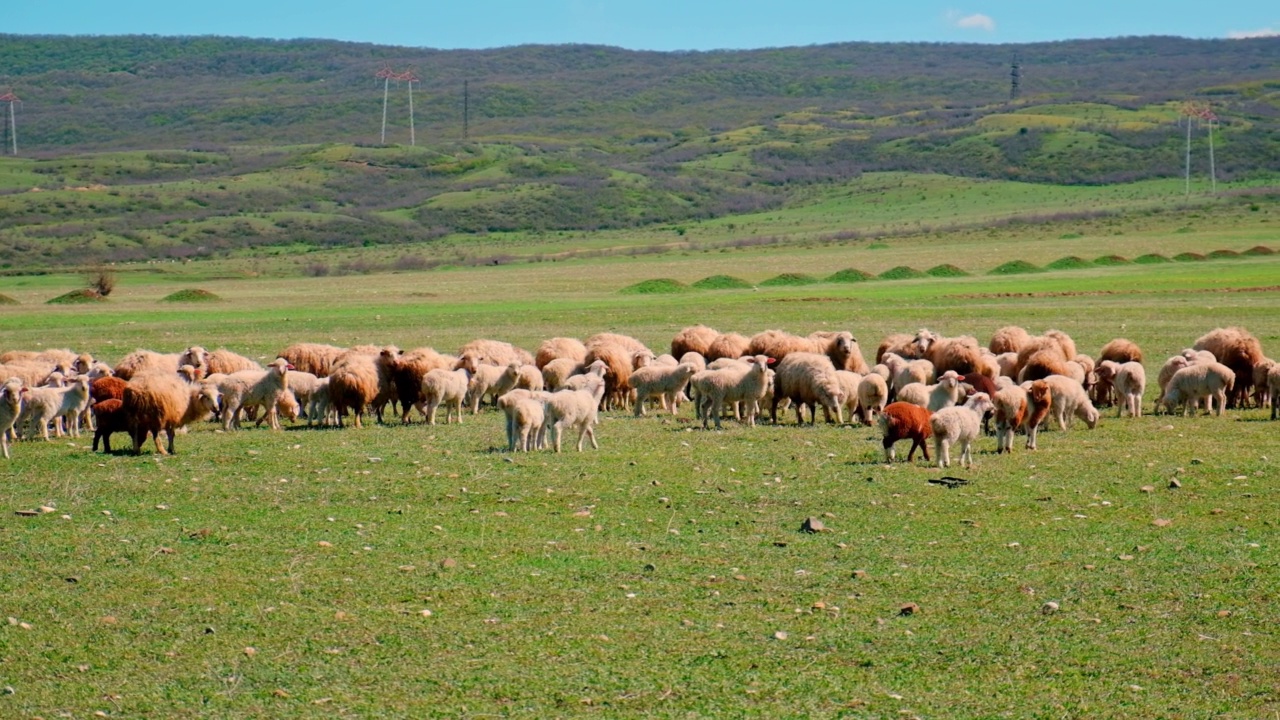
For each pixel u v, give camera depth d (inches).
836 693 494.0
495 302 2869.1
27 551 672.4
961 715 474.6
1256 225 5447.8
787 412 1200.2
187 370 1104.8
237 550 676.1
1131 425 1068.5
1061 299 2536.9
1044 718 472.1
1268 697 484.7
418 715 477.1
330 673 514.9
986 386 1080.2
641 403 1167.0
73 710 480.1
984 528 706.8
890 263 4244.6
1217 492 782.5
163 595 603.8
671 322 2228.1
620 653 533.0
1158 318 2074.3
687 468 879.1
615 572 636.1
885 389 1077.1
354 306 2778.1
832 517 736.3
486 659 527.8
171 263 5826.8
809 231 6894.7
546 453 946.1
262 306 2812.5
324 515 752.3
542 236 7332.7
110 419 956.6
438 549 677.3
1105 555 652.1
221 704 485.7
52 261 5944.9
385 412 1240.2
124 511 764.0
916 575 625.9
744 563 649.6
